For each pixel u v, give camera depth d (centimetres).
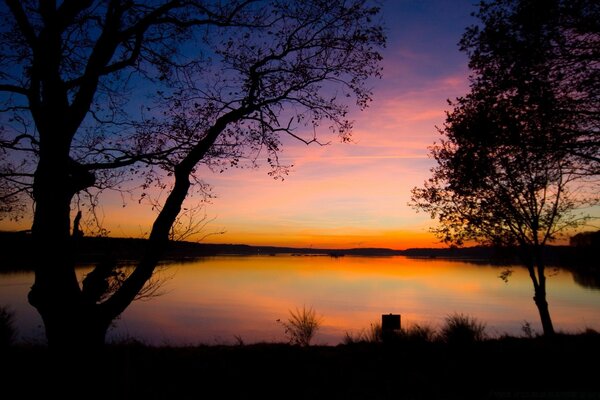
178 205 691
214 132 725
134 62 775
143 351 973
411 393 749
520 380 804
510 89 905
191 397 723
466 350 1005
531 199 1465
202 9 752
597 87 826
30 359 825
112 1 667
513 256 1602
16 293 3747
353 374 854
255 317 3456
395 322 1072
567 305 4353
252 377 824
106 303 638
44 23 645
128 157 738
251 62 817
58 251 604
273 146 839
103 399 637
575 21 809
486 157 1204
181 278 8862
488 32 878
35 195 624
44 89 631
